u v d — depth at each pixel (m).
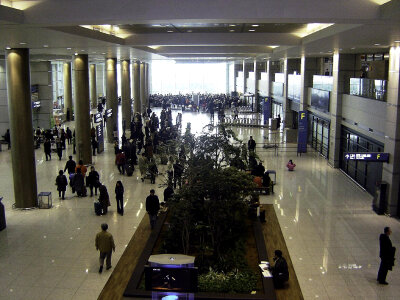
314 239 13.49
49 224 14.84
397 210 15.79
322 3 10.90
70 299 9.91
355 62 23.12
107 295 10.07
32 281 10.76
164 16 11.35
